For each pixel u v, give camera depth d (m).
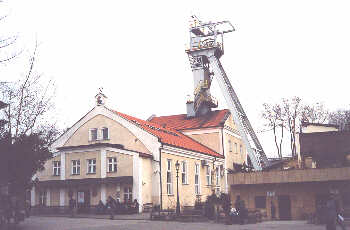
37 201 39.09
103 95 41.31
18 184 21.31
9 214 22.33
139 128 38.88
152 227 23.72
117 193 35.88
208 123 53.31
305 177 29.95
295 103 60.91
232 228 23.28
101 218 30.98
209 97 55.56
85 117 41.59
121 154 36.41
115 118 40.22
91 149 37.47
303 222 27.48
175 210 34.12
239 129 46.50
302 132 39.09
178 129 54.25
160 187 37.00
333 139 34.34
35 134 22.25
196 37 53.38
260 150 48.22
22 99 21.34
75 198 37.41
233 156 55.25
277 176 30.84
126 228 22.95
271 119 61.59
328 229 17.06
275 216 31.08
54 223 26.19
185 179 42.16
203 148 49.47
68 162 38.31
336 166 29.45
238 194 32.50
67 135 41.69
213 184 48.16
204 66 54.81
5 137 19.81
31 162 21.23
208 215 30.08
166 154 38.84
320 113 60.97
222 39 53.59
